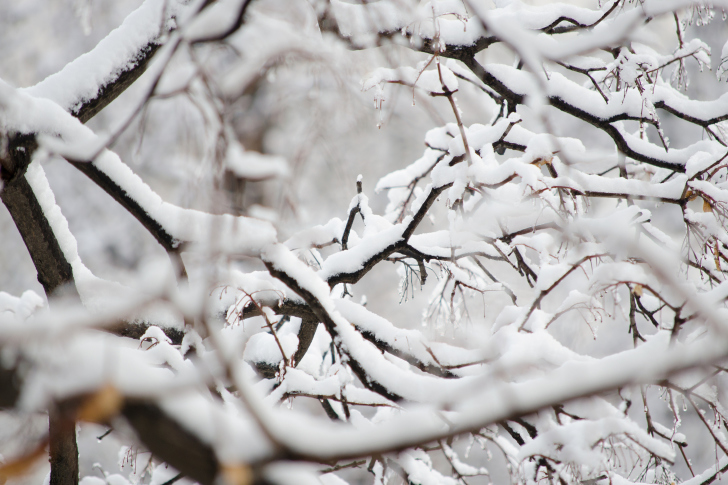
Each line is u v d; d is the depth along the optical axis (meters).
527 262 6.63
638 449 6.09
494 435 6.16
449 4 6.55
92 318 3.12
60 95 6.36
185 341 6.18
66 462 6.37
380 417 6.52
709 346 2.61
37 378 2.82
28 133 6.14
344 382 6.19
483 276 6.93
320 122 5.86
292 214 5.84
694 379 6.13
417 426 2.87
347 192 5.91
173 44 5.86
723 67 6.72
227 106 5.84
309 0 6.07
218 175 5.79
